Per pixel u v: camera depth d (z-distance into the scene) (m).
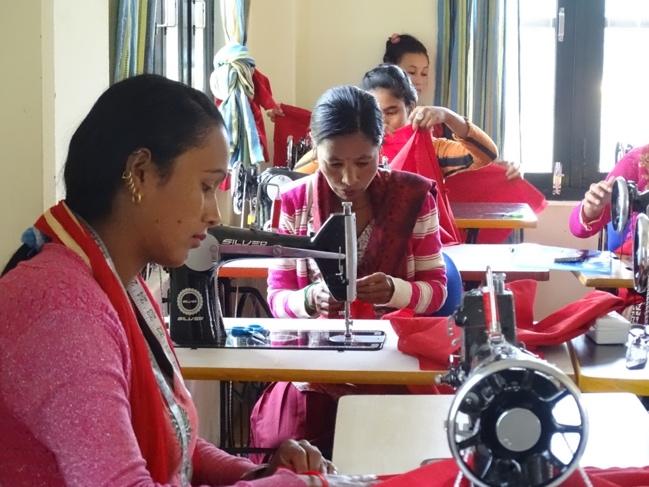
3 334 1.02
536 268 3.15
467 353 1.13
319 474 1.28
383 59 5.12
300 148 4.52
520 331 2.02
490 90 4.93
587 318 2.03
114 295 1.12
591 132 5.09
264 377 1.91
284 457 1.42
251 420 2.50
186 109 1.17
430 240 2.43
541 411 0.96
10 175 2.08
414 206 2.40
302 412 2.30
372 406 1.70
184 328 2.06
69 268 1.09
